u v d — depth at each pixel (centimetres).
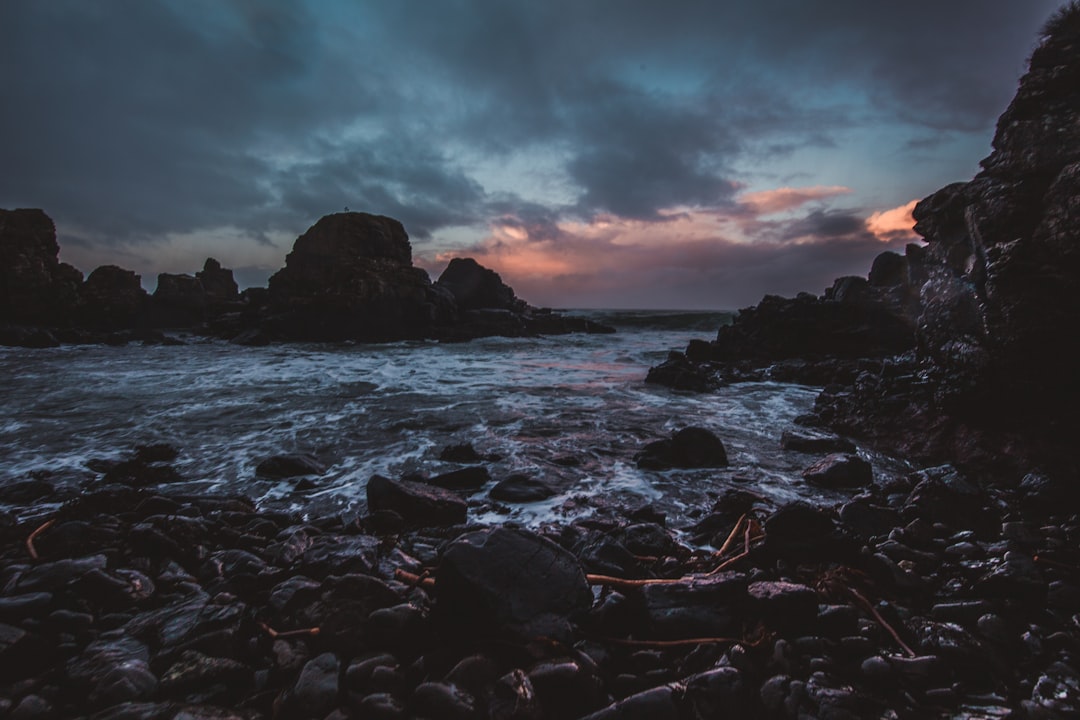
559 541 548
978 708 296
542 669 303
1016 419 823
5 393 1557
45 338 3366
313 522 616
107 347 3394
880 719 284
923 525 545
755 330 2600
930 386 1025
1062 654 341
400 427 1157
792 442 1000
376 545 516
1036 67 841
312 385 1770
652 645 349
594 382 1911
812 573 450
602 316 7475
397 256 4644
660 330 5853
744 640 347
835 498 731
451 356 2942
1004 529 541
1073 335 733
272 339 3900
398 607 357
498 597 341
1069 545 519
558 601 357
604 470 853
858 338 2302
